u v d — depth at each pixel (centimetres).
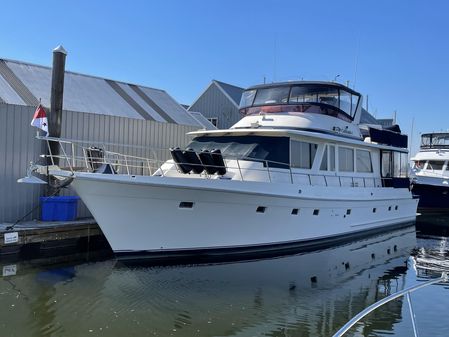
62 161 1176
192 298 745
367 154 1356
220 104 2858
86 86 1491
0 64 1320
